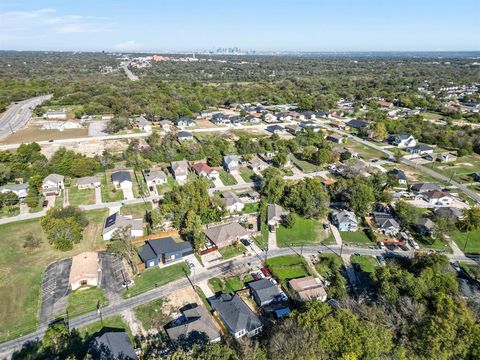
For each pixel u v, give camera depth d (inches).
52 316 2028.8
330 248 2819.9
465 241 2965.1
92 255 2466.8
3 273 2364.7
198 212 3034.0
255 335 1947.6
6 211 3196.4
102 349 1710.1
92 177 3784.5
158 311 2094.0
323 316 1723.7
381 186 3629.4
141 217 3142.2
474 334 1640.0
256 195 3585.1
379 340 1609.3
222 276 2428.6
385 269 2215.8
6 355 1776.6
